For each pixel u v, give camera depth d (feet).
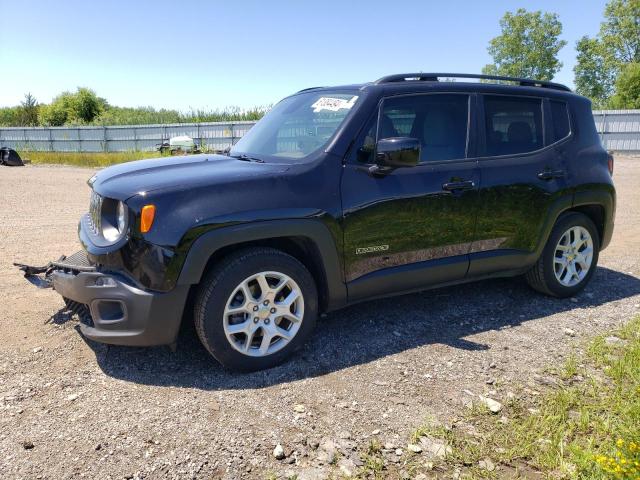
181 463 7.45
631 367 10.09
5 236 21.93
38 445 7.79
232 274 9.68
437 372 10.31
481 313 13.64
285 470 7.35
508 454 7.63
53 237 21.89
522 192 13.26
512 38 172.04
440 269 12.34
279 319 10.58
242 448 7.81
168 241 9.22
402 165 10.83
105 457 7.54
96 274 9.66
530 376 10.15
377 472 7.30
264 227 9.81
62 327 12.17
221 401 9.12
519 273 14.11
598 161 14.99
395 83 12.14
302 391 9.52
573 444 7.73
